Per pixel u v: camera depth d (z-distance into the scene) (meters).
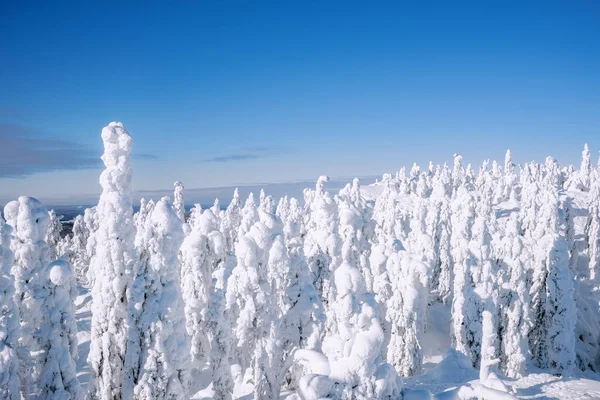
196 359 25.83
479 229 39.53
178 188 89.94
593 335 56.22
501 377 27.44
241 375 25.80
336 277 13.30
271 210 87.44
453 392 13.43
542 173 142.12
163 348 17.67
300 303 26.30
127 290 20.39
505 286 37.69
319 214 36.16
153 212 18.70
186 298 26.27
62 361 16.92
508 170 151.75
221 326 24.47
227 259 34.41
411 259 36.75
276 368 24.41
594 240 77.88
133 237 21.31
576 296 59.34
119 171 21.22
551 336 38.38
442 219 62.50
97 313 20.19
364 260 43.38
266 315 24.19
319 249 35.19
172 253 18.55
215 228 28.89
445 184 123.31
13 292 15.19
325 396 12.35
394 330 36.06
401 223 68.31
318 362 15.72
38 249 17.16
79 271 74.06
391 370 12.88
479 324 35.38
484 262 38.94
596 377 44.97
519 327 36.16
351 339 12.92
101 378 20.03
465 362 31.75
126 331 20.00
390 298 37.31
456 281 40.41
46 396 16.62
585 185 138.50
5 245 14.95
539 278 39.88
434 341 46.12
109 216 20.67
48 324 16.95
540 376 25.33
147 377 17.48
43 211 17.53
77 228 76.00
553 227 59.12
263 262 25.05
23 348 15.97
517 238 37.81
